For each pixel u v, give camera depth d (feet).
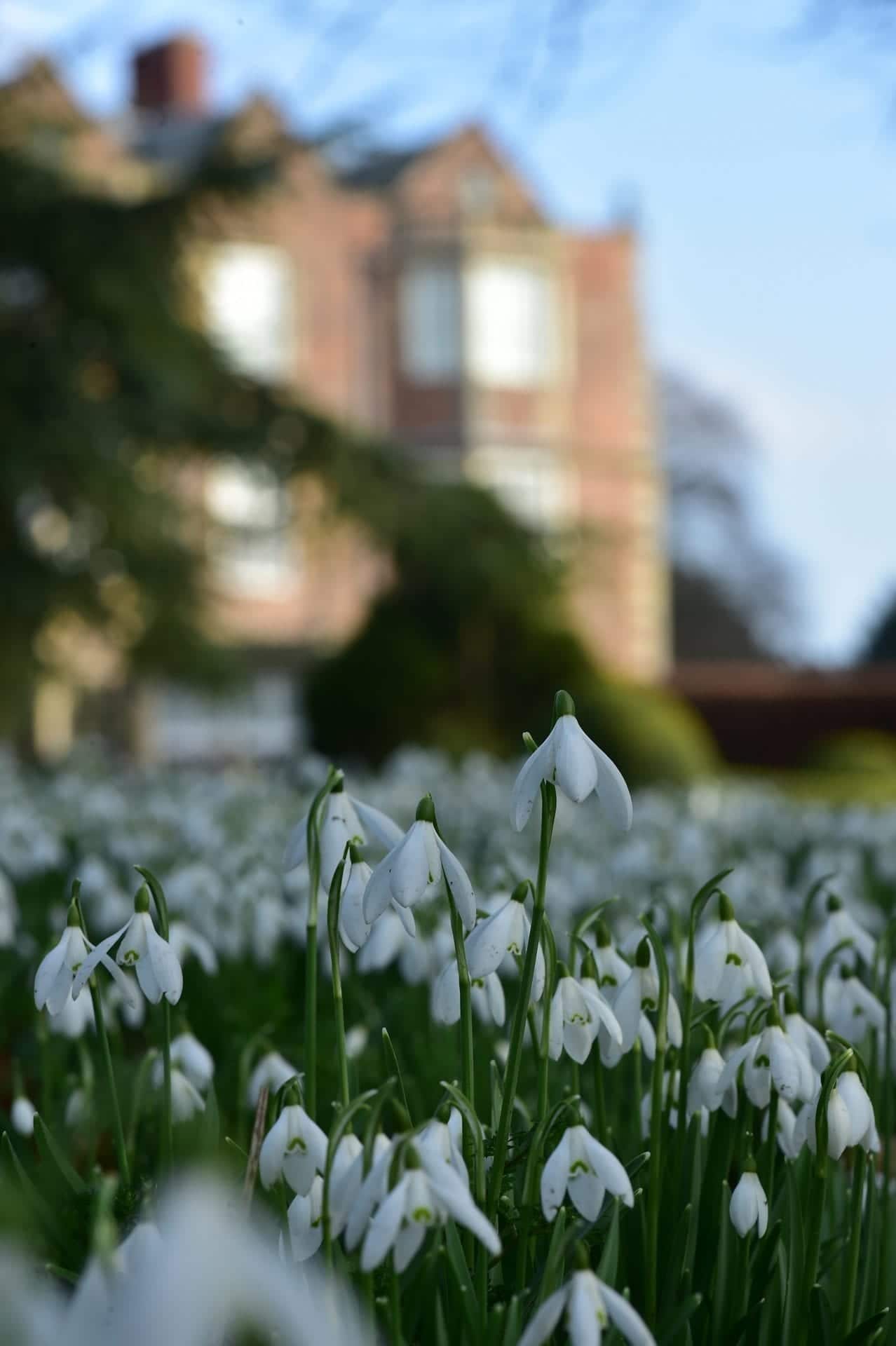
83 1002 11.05
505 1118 7.38
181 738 104.83
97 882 17.57
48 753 81.71
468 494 60.13
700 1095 8.39
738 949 8.20
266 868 18.01
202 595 59.62
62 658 60.95
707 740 62.90
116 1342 4.01
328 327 115.85
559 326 121.70
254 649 107.55
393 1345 6.42
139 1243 5.93
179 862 21.01
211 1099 8.81
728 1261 7.86
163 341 56.95
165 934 7.78
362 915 8.00
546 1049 7.82
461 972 7.53
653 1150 7.89
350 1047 12.68
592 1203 6.75
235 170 56.44
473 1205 5.85
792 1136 7.89
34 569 56.70
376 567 110.22
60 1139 11.04
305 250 114.73
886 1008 10.15
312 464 59.36
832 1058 8.71
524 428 120.16
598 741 57.00
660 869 22.06
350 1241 5.96
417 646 59.41
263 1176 6.99
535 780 7.04
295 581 109.09
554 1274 6.88
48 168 55.77
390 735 59.36
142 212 56.70
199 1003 15.05
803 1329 7.61
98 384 58.29
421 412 118.21
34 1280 6.72
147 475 58.29
